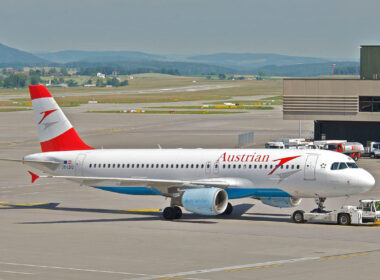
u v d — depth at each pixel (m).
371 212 97.19
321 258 72.19
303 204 120.81
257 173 102.12
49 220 104.25
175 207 105.06
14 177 169.88
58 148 120.06
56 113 120.00
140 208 118.69
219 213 100.62
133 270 66.31
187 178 107.25
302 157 100.19
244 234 89.56
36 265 69.06
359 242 82.75
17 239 86.06
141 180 103.56
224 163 104.88
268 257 73.06
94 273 64.88
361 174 97.44
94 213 112.56
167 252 76.44
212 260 71.50
